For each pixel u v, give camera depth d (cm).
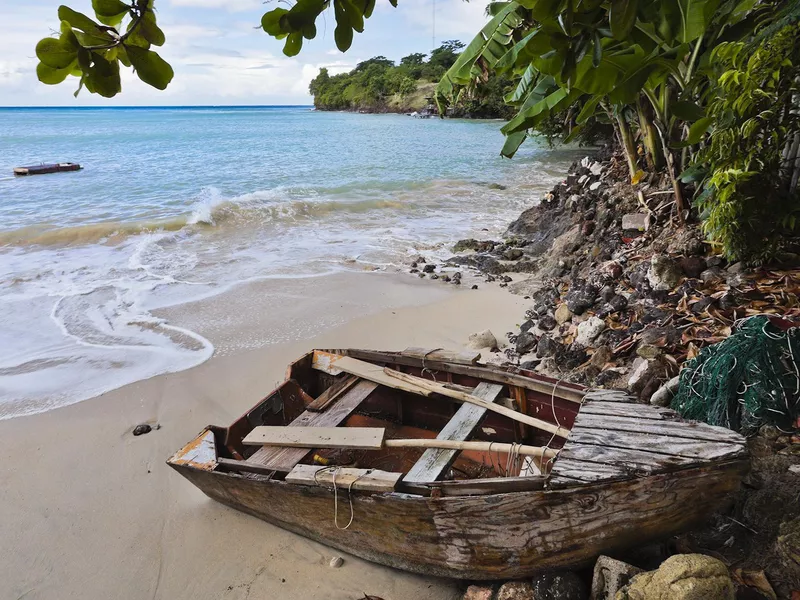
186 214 1445
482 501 306
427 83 8194
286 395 507
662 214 780
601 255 799
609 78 321
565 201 1207
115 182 2066
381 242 1207
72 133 5266
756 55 430
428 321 780
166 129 5969
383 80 8681
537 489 303
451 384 467
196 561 403
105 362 696
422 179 2045
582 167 1310
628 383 470
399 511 333
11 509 461
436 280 947
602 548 308
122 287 941
